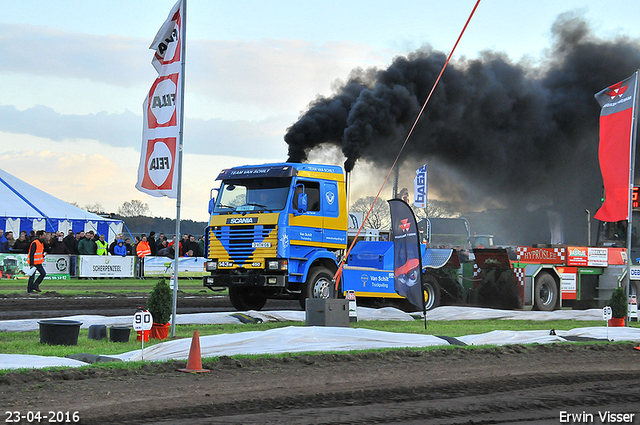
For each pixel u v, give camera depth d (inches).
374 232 996.6
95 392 342.6
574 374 432.5
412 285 696.4
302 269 810.8
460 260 1003.3
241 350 475.2
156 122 592.1
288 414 315.9
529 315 851.4
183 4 580.7
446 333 645.9
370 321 767.1
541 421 317.4
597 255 1032.2
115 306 873.5
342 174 855.1
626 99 722.2
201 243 1592.0
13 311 784.9
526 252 991.0
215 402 333.1
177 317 700.7
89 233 1438.2
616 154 729.0
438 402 348.5
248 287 850.1
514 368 446.3
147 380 374.3
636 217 1096.2
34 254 1044.5
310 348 491.5
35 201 1723.7
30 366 399.9
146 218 3703.3
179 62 582.9
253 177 820.0
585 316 856.9
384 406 336.8
